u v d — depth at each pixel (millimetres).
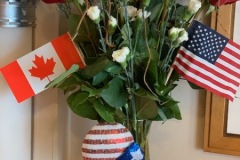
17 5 1234
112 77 1104
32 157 1361
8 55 1273
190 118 1295
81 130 1409
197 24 1118
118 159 1141
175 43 1063
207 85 1120
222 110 1230
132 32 1100
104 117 1105
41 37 1311
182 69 1126
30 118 1336
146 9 1136
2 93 1291
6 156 1314
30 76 1195
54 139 1344
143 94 1068
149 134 1343
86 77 1118
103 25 1143
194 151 1301
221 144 1241
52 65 1188
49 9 1297
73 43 1177
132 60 1077
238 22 1197
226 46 1124
